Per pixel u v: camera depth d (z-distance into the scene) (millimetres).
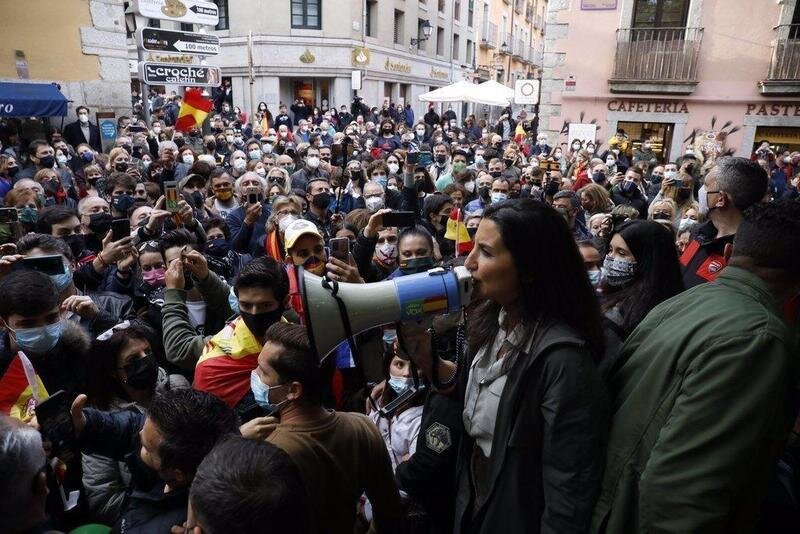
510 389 1250
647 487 1062
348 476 1490
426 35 25562
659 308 1288
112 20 9758
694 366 1059
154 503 1366
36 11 8703
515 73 39719
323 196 4418
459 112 30516
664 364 1126
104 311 2570
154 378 2049
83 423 1605
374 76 21906
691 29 11938
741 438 999
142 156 7691
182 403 1387
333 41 19578
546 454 1186
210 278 2457
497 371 1318
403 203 4051
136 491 1444
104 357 1993
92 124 9195
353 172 5926
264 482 972
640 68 12297
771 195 7926
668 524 1037
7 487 973
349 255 2111
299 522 988
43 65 8883
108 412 1749
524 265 1184
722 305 1119
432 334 1494
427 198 4355
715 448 1005
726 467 994
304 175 6891
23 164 7238
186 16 8461
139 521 1346
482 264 1212
